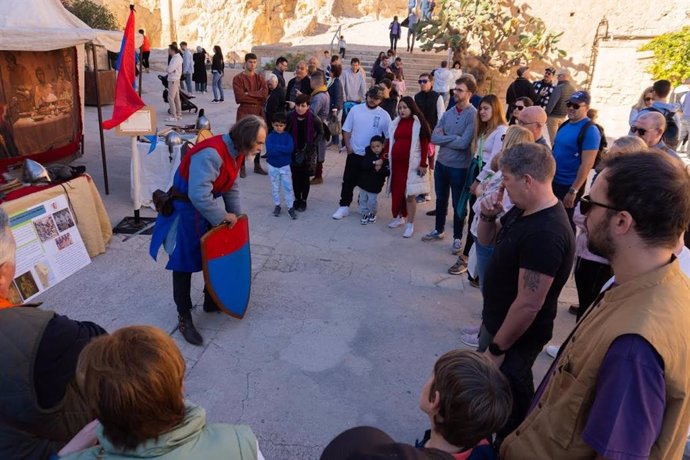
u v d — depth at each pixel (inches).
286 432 122.0
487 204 125.3
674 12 621.3
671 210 50.2
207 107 633.0
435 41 746.8
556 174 194.1
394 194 249.8
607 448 49.0
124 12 1424.7
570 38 677.9
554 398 60.2
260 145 144.1
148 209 261.7
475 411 57.4
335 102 404.2
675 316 49.6
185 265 147.7
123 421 48.3
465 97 216.5
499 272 103.2
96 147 377.4
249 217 262.5
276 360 148.9
